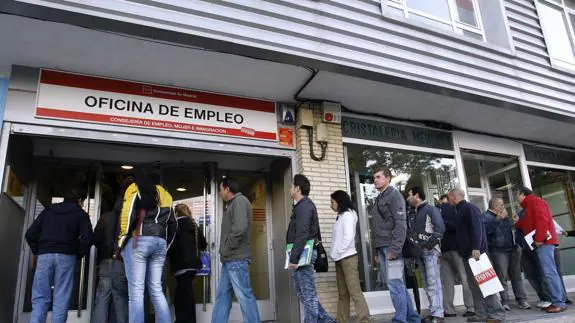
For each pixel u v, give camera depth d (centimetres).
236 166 686
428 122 747
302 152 611
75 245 475
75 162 607
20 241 539
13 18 410
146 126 528
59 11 387
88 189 604
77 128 496
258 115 604
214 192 654
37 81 491
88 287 566
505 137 852
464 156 805
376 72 545
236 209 471
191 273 531
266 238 682
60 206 478
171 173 658
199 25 441
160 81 546
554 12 857
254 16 481
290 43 491
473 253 511
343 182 626
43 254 456
